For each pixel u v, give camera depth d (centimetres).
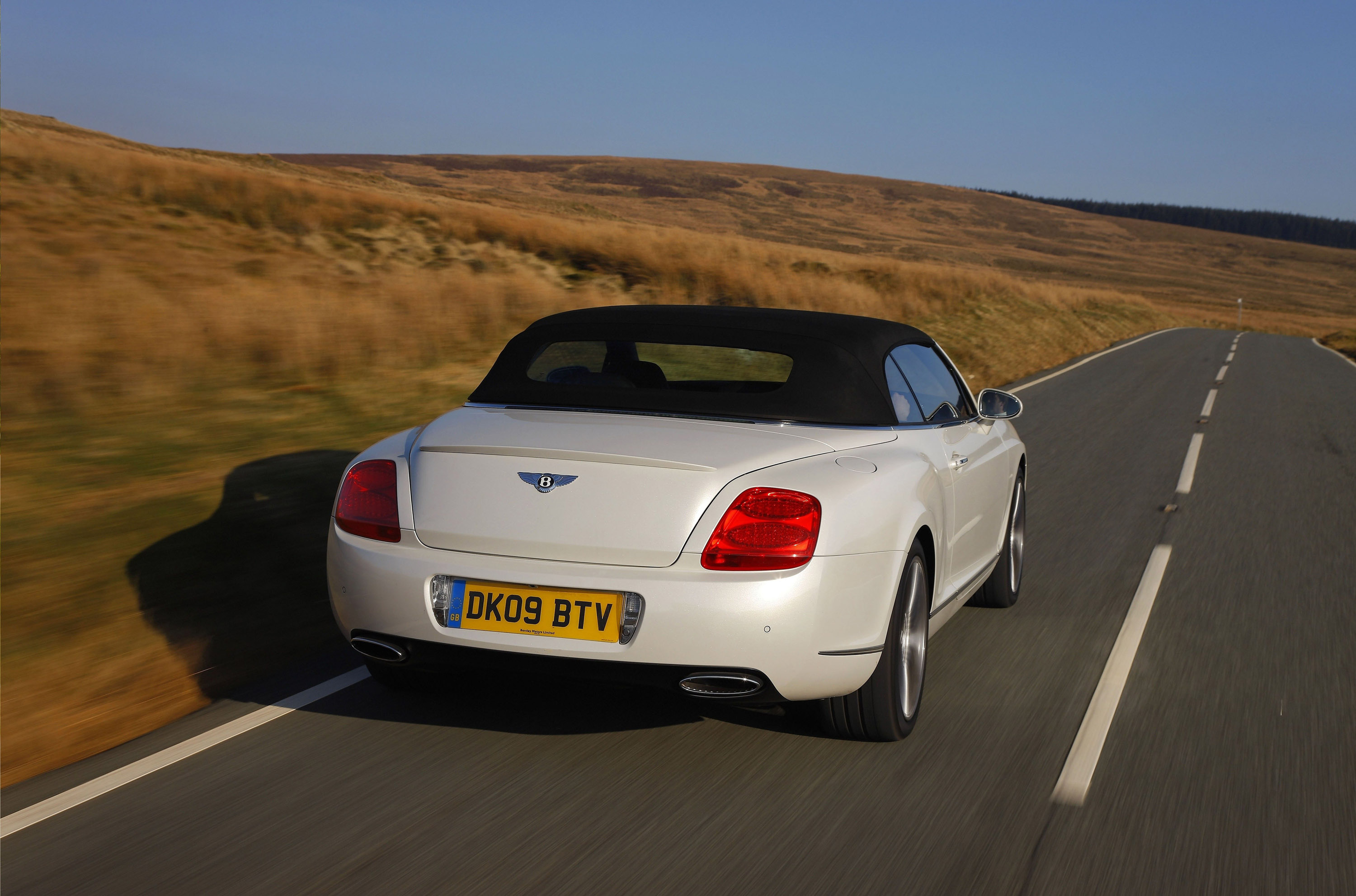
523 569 321
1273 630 512
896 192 19850
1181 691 425
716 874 273
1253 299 12725
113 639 432
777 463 336
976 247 15612
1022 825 305
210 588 498
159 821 298
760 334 401
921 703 405
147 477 658
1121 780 338
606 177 18050
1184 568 636
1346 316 11494
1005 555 530
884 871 277
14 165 2111
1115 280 13312
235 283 1395
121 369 909
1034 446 1148
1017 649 477
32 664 402
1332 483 945
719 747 357
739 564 314
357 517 346
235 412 863
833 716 356
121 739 359
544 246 2406
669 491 321
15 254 1355
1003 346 2359
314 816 302
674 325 412
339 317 1200
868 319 441
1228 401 1645
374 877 269
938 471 397
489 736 362
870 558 333
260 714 379
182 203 2162
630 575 315
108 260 1458
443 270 2077
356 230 2239
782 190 18538
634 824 300
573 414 376
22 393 815
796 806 314
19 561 499
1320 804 324
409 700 395
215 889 262
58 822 297
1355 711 407
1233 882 276
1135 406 1559
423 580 328
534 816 304
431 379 1091
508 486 331
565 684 414
